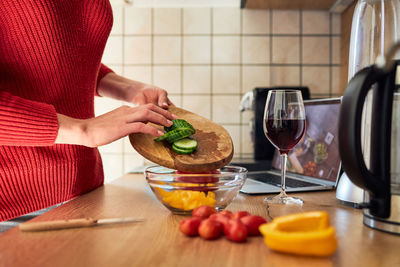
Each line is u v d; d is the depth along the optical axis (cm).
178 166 68
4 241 48
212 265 40
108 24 94
